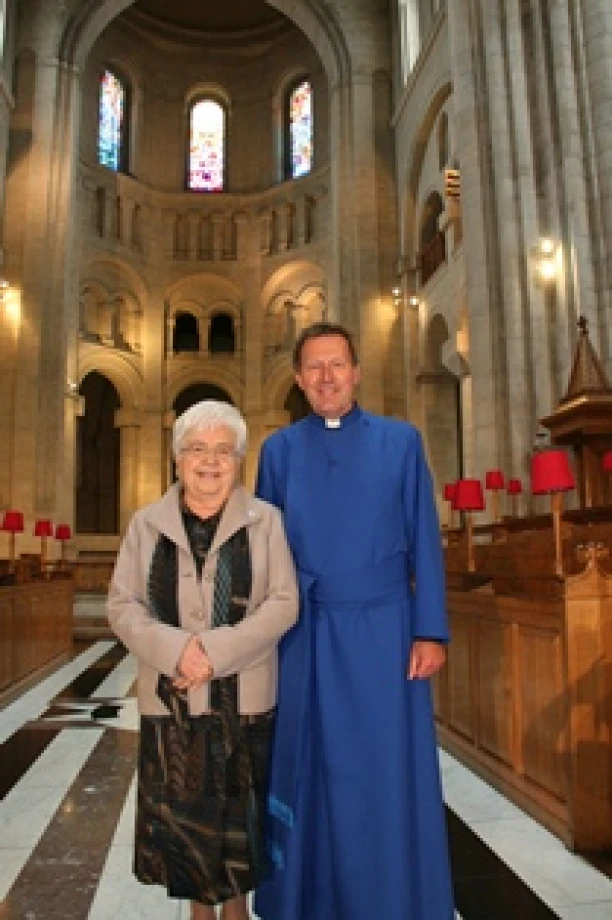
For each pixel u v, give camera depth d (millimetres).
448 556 6910
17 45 19375
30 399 17719
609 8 10594
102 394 26797
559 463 4516
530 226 11516
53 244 18766
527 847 3357
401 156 19250
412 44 18969
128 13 24734
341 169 20391
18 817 3828
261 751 2094
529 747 3871
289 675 2162
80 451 26172
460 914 2701
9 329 17891
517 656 4055
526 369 11398
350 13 20781
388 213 19609
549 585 3818
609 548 4441
